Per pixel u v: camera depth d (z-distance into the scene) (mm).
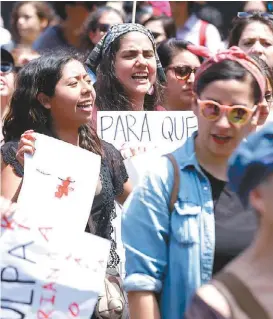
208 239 4172
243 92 4176
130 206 4309
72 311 4594
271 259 3074
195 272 4168
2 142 6320
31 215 4672
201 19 10727
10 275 4555
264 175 3080
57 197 5215
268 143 3113
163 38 9188
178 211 4207
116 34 6801
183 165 4262
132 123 6523
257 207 3107
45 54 5645
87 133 5734
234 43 7844
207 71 4223
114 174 5746
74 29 11086
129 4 10508
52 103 5594
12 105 5664
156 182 4262
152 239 4254
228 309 3021
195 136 4332
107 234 5516
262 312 3020
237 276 3072
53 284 4578
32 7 10898
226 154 4211
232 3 10906
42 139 5246
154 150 6512
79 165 5266
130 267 4289
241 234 4168
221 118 4168
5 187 5383
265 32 7668
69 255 4605
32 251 4578
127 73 6742
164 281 4277
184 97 7297
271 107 5562
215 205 4215
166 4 10438
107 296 5270
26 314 4547
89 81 5629
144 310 4242
